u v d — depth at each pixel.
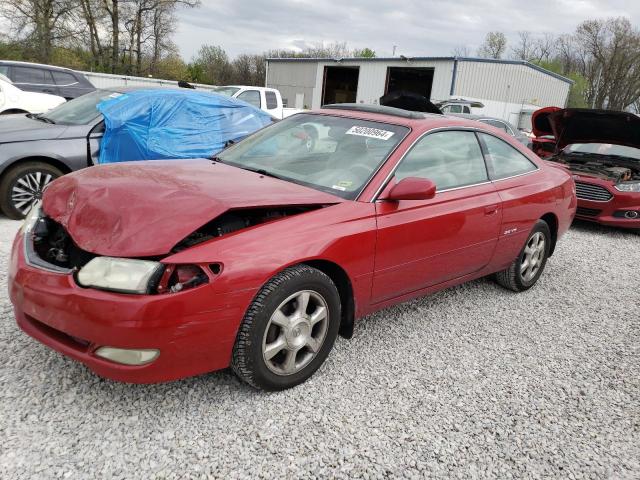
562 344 3.87
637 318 4.54
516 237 4.35
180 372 2.44
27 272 2.50
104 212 2.51
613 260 6.46
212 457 2.32
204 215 2.46
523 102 29.98
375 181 3.20
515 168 4.47
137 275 2.27
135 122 6.30
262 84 53.09
